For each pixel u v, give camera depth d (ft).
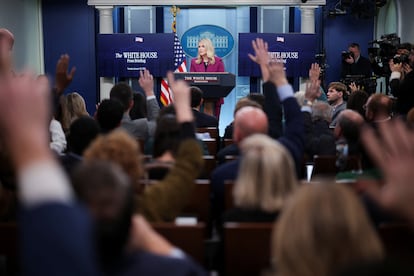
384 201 3.59
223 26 36.06
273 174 7.70
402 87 19.85
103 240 4.28
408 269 2.71
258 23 35.99
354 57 33.50
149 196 7.73
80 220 2.84
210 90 24.54
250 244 7.47
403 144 3.57
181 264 4.87
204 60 30.30
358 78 31.58
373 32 36.35
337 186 4.05
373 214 7.70
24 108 2.83
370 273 2.72
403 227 6.93
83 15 36.24
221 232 9.27
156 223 7.50
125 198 4.34
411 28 33.17
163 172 9.86
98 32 36.32
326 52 36.35
